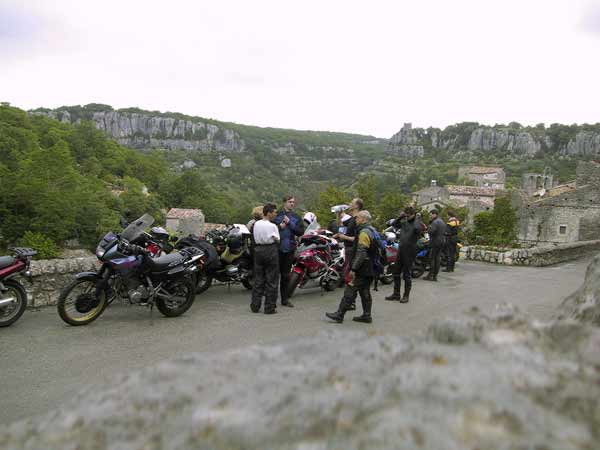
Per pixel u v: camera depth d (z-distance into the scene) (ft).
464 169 472.85
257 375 4.67
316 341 5.49
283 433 3.70
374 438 3.38
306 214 33.37
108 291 22.06
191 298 23.75
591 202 145.28
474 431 3.34
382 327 22.45
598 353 4.44
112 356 17.24
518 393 3.78
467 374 4.04
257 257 24.50
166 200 323.16
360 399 3.91
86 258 26.21
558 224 148.46
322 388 4.22
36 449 4.02
